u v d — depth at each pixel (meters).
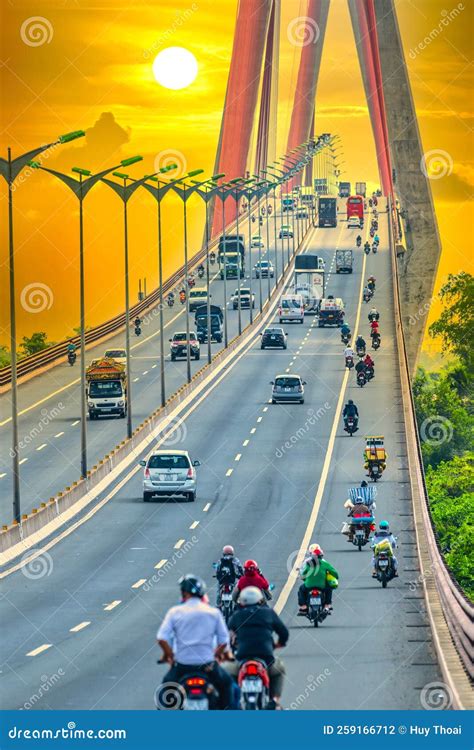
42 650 48.94
